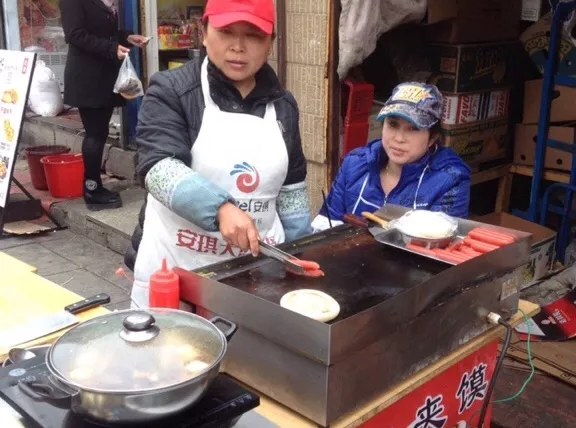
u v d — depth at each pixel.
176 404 0.96
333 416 1.19
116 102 4.38
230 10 1.57
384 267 1.51
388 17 3.28
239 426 1.15
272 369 1.25
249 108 1.77
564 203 3.83
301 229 1.95
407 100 2.02
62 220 4.74
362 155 2.29
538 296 3.49
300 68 3.53
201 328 1.10
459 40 3.61
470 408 1.70
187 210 1.48
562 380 2.90
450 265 1.51
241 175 1.75
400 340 1.29
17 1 6.18
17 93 3.98
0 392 1.07
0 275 1.85
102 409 0.93
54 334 1.52
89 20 4.13
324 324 1.11
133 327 1.05
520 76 4.18
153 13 4.74
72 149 5.70
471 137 3.85
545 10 3.87
